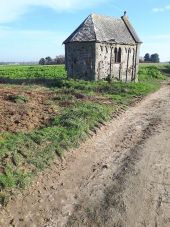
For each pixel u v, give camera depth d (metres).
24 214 8.91
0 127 14.52
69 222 8.71
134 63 40.88
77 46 36.00
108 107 22.08
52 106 20.19
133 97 28.17
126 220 8.84
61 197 9.98
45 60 121.00
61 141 13.71
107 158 13.45
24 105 19.50
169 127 18.52
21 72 53.62
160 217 9.02
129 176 11.66
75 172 11.80
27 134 13.88
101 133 16.67
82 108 19.86
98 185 10.91
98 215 9.06
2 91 23.80
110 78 36.97
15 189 9.78
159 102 26.72
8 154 11.44
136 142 15.66
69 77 37.12
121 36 38.62
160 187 10.86
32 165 11.30
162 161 13.21
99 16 38.03
